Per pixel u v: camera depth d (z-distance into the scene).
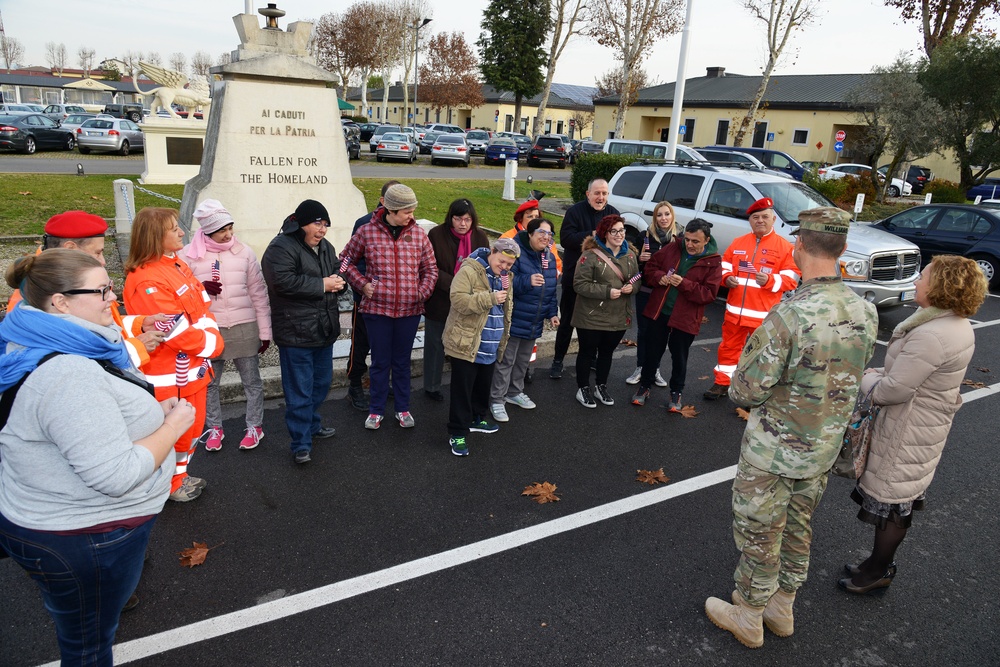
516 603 3.25
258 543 3.62
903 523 3.24
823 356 2.58
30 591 3.20
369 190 16.70
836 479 4.75
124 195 10.06
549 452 4.90
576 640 3.02
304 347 4.26
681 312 5.49
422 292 4.81
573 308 6.00
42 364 1.93
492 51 52.78
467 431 4.75
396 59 56.84
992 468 5.04
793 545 2.96
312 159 8.11
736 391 2.74
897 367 2.98
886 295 8.66
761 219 5.69
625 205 10.62
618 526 3.97
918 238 12.72
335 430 5.06
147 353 3.34
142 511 2.15
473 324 4.52
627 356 7.34
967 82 21.78
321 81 7.93
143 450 2.04
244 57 7.54
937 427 3.06
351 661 2.83
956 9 24.94
